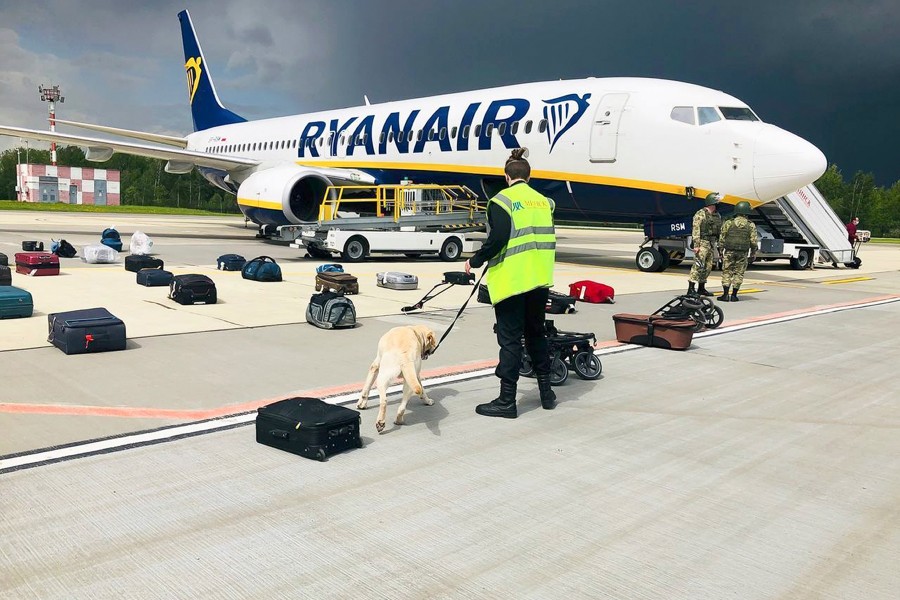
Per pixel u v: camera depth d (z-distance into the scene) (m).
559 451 4.14
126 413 4.57
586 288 10.84
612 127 15.55
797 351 7.54
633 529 3.12
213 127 29.77
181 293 9.12
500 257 4.70
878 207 107.31
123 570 2.64
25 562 2.68
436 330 8.02
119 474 3.57
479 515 3.22
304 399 4.30
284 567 2.70
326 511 3.22
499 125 17.48
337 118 22.14
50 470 3.59
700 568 2.78
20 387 5.09
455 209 19.45
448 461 3.92
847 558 2.89
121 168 128.50
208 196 113.00
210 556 2.77
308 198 19.86
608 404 5.21
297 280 12.27
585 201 16.69
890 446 4.37
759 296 12.70
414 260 17.77
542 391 5.04
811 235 19.98
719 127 14.38
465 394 5.40
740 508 3.38
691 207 15.13
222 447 4.02
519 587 2.60
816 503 3.46
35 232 23.36
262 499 3.33
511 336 4.76
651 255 16.67
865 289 14.81
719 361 6.91
